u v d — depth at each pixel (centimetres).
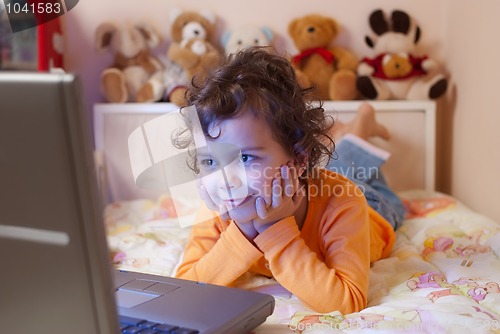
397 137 205
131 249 144
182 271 114
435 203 177
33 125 55
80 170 56
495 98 168
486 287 107
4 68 194
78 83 54
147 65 209
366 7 213
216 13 214
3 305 64
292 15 213
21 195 58
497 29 166
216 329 74
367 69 205
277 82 104
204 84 106
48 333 63
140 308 80
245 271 112
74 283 60
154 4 213
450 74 208
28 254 61
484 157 177
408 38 207
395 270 121
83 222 57
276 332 88
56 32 202
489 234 143
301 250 104
